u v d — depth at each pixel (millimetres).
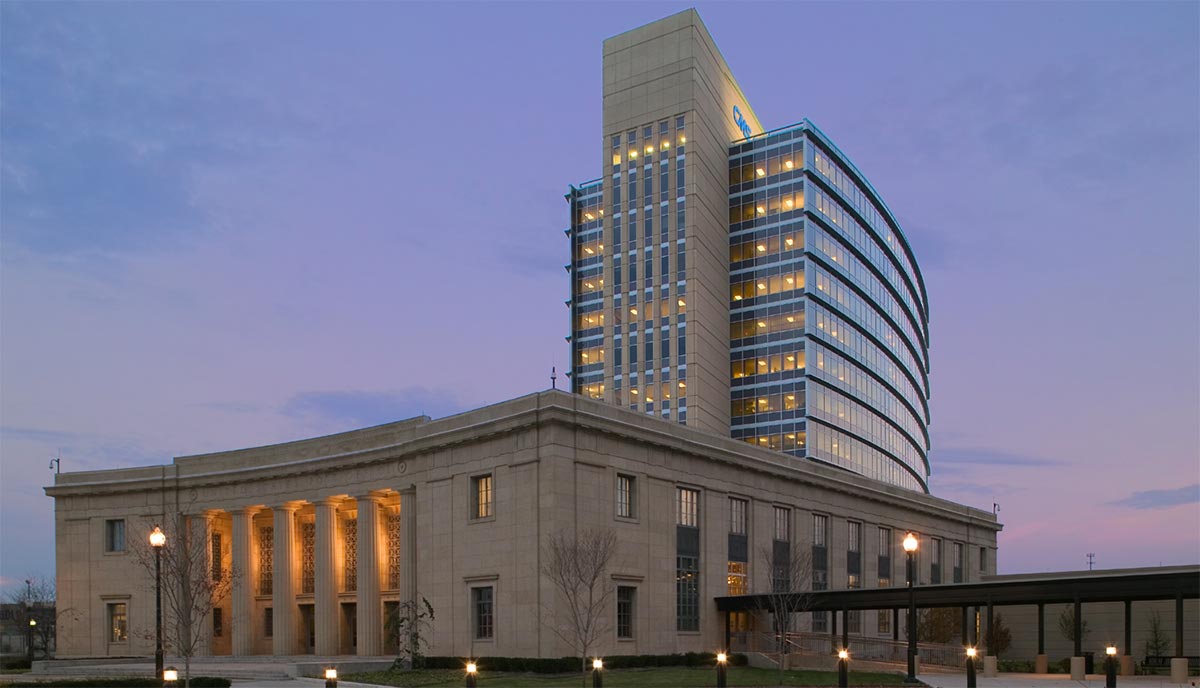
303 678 49031
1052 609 77375
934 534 90938
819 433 108875
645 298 114375
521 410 52469
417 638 55281
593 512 52125
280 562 67250
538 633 49500
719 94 122938
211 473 70625
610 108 122312
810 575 66562
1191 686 41938
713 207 116312
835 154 120750
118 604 71688
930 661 62188
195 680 42375
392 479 61375
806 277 111500
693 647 58250
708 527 61094
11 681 44562
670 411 109188
